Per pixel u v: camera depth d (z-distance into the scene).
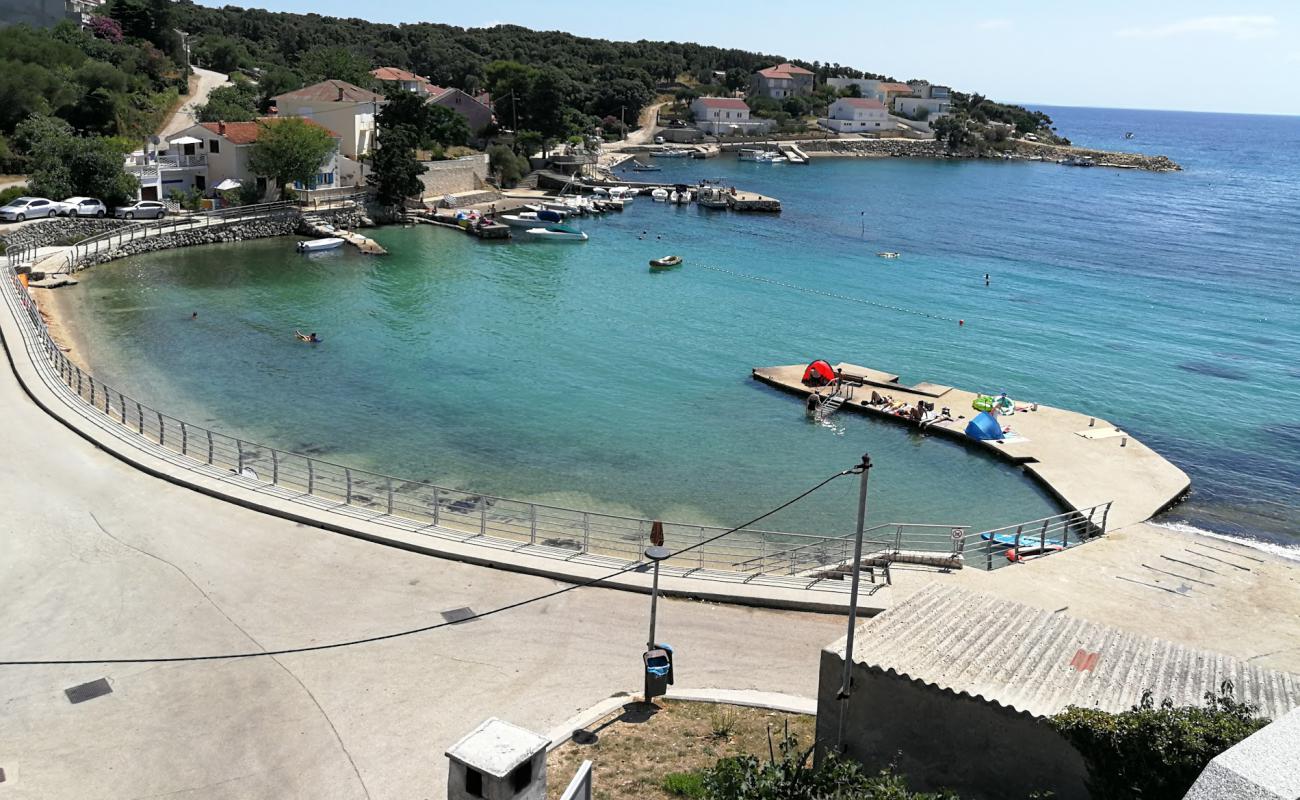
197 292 74.38
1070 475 46.28
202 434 44.78
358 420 49.62
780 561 35.81
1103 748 14.98
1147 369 69.06
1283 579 33.03
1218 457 52.00
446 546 28.61
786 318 79.56
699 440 50.38
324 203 105.44
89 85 110.62
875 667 17.52
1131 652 19.16
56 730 19.52
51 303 66.75
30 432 36.75
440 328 69.81
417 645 23.47
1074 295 94.56
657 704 21.22
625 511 40.47
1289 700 16.95
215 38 183.50
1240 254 123.69
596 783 17.94
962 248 119.44
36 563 26.45
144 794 17.77
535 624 24.86
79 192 86.50
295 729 19.91
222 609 24.62
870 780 15.30
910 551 35.34
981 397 55.62
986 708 16.41
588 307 79.38
